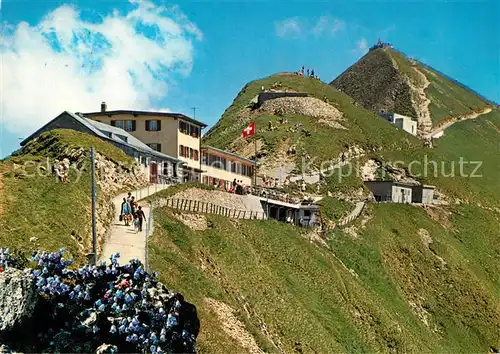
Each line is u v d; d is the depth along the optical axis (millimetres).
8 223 46531
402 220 132375
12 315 29312
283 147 158750
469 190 173125
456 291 113812
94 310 31984
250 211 93438
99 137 85562
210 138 183500
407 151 184000
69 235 48906
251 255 76312
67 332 31031
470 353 98875
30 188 55000
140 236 57719
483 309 111500
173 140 107625
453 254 126750
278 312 67188
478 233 146875
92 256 45406
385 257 112688
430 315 104500
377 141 181750
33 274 31766
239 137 168625
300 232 99438
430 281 114125
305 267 85938
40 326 31141
